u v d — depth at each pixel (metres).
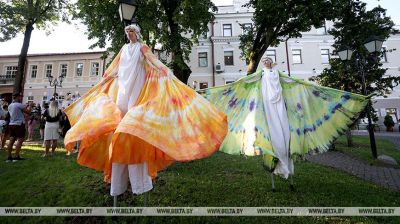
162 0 15.19
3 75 36.53
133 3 6.43
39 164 7.05
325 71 13.47
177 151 2.87
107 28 15.11
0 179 5.72
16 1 20.78
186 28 15.48
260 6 14.19
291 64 32.44
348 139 13.91
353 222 3.91
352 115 5.27
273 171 5.06
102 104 3.25
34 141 12.82
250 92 5.35
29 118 13.22
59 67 35.94
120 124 2.80
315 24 15.30
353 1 12.95
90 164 3.54
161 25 16.36
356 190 5.40
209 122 3.13
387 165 8.82
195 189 5.12
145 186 3.30
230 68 32.00
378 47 9.80
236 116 5.18
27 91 35.59
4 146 10.41
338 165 8.66
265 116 4.96
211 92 5.36
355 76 12.29
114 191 3.40
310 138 5.20
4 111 10.34
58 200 4.59
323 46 32.81
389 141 16.81
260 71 5.43
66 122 11.59
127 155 3.15
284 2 14.17
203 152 2.92
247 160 8.38
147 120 2.92
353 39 12.41
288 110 5.30
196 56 32.50
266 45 15.88
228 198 4.70
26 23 20.83
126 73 3.53
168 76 3.47
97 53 35.59
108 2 14.53
